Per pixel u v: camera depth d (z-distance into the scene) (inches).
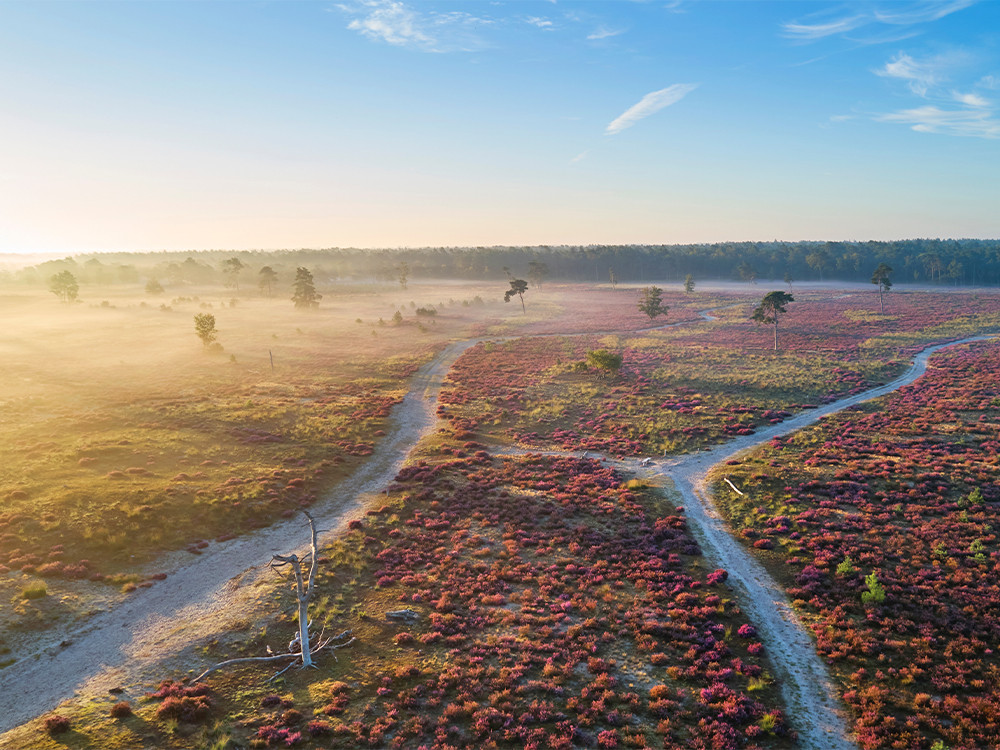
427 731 1035.3
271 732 999.6
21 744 948.0
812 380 4188.0
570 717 1082.1
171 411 3176.7
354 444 2827.3
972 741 1019.3
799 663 1277.1
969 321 6781.5
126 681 1147.3
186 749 951.6
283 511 2028.8
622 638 1364.4
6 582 1435.8
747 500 2164.1
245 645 1280.8
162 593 1493.6
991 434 2795.3
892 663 1250.0
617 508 2130.9
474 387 4126.5
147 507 1900.8
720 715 1096.2
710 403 3636.8
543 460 2659.9
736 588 1594.5
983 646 1285.7
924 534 1822.1
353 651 1278.3
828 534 1851.6
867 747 1020.5
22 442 2536.9
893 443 2736.2
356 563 1689.2
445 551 1793.8
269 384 3996.1
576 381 4271.7
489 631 1385.3
